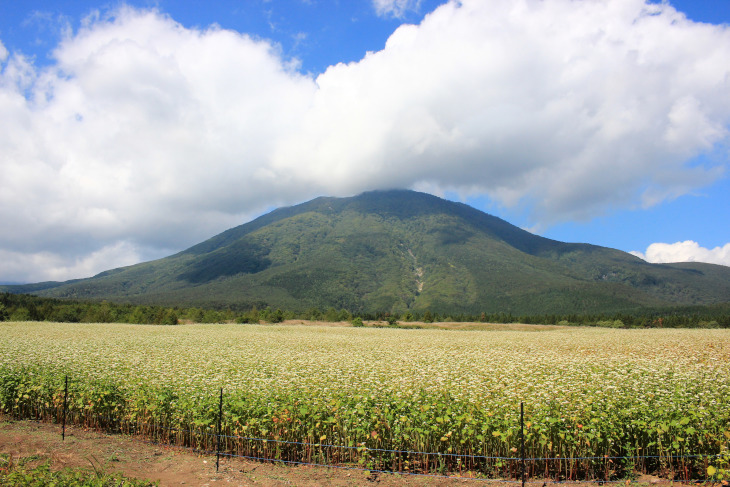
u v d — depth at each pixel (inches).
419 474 413.1
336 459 443.5
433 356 944.3
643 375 624.4
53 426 564.1
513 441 407.2
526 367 724.7
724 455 361.1
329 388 531.5
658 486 370.9
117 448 482.0
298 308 7800.2
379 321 4197.8
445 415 427.2
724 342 1242.6
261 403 471.8
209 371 687.1
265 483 392.2
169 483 389.4
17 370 648.4
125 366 711.7
